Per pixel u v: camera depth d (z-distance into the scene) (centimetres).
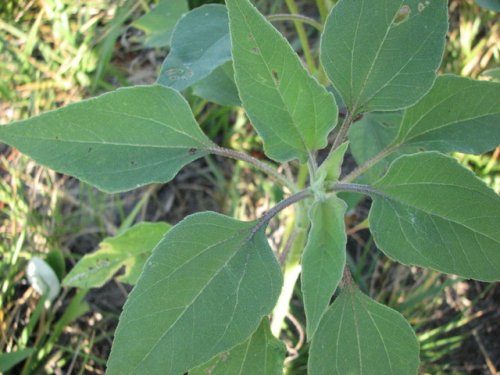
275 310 44
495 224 28
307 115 29
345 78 32
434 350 55
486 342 55
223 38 36
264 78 28
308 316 24
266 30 26
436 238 29
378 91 32
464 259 28
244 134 62
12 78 63
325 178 30
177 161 32
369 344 31
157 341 25
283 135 30
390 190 30
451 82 32
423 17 29
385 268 57
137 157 31
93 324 55
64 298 55
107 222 59
